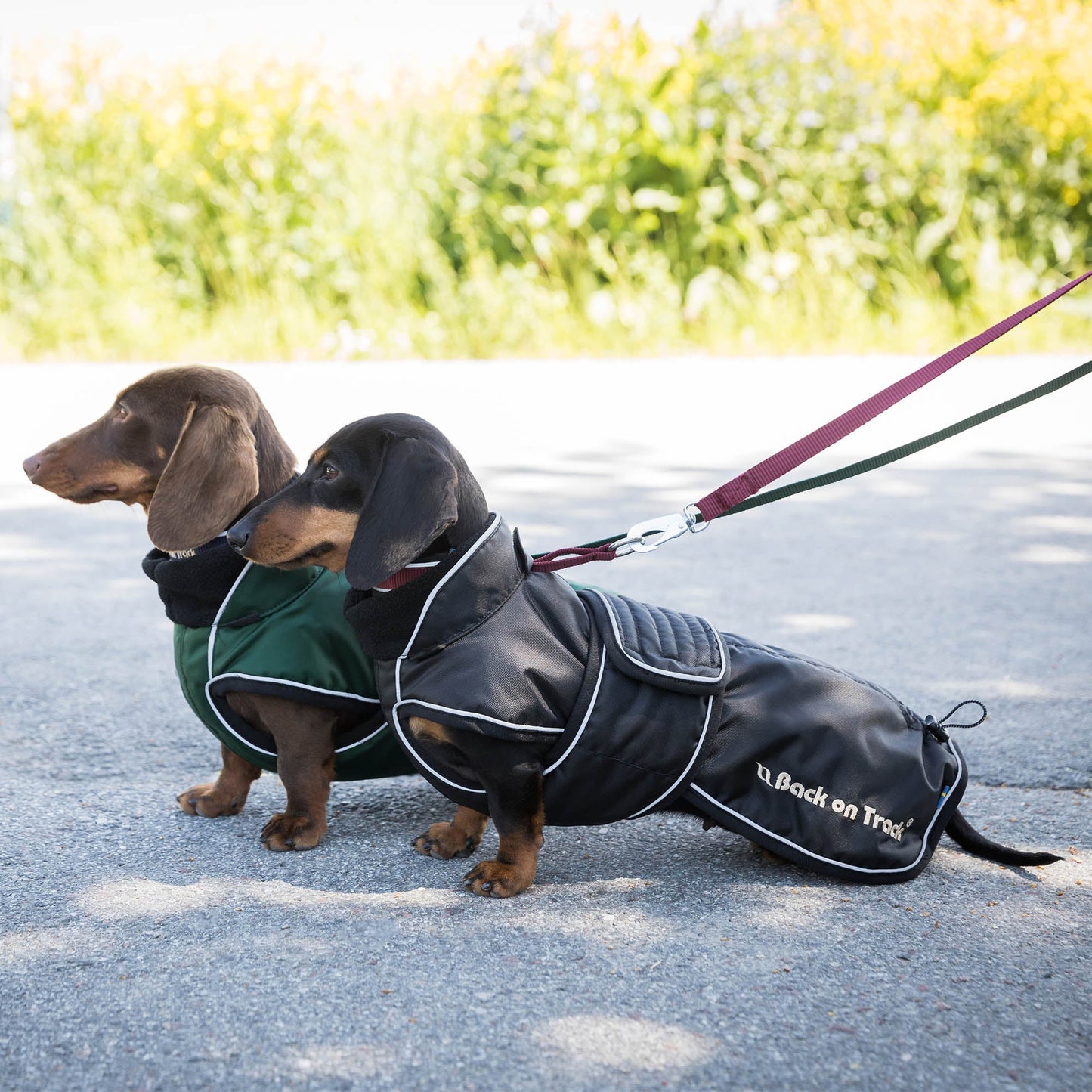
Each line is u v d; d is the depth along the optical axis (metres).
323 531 1.33
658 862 1.39
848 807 1.33
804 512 2.68
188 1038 1.12
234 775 1.46
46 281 4.75
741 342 4.66
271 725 1.40
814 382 3.99
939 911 1.30
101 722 1.68
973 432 3.48
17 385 3.90
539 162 4.90
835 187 4.95
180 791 1.52
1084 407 3.80
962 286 4.94
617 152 4.84
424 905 1.30
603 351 4.65
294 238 4.82
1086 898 1.32
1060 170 5.12
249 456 1.41
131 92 5.14
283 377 4.05
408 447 1.29
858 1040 1.12
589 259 4.87
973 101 5.19
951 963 1.22
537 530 2.41
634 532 1.41
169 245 4.90
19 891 1.30
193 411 1.42
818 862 1.33
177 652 1.43
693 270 4.93
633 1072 1.09
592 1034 1.13
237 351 4.56
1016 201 5.07
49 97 5.09
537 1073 1.09
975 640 1.93
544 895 1.32
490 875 1.32
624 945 1.24
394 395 3.75
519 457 3.05
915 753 1.35
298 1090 1.07
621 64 5.00
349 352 4.58
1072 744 1.62
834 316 4.77
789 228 4.89
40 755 1.59
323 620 1.39
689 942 1.24
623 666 1.30
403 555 1.27
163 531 1.39
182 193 4.96
